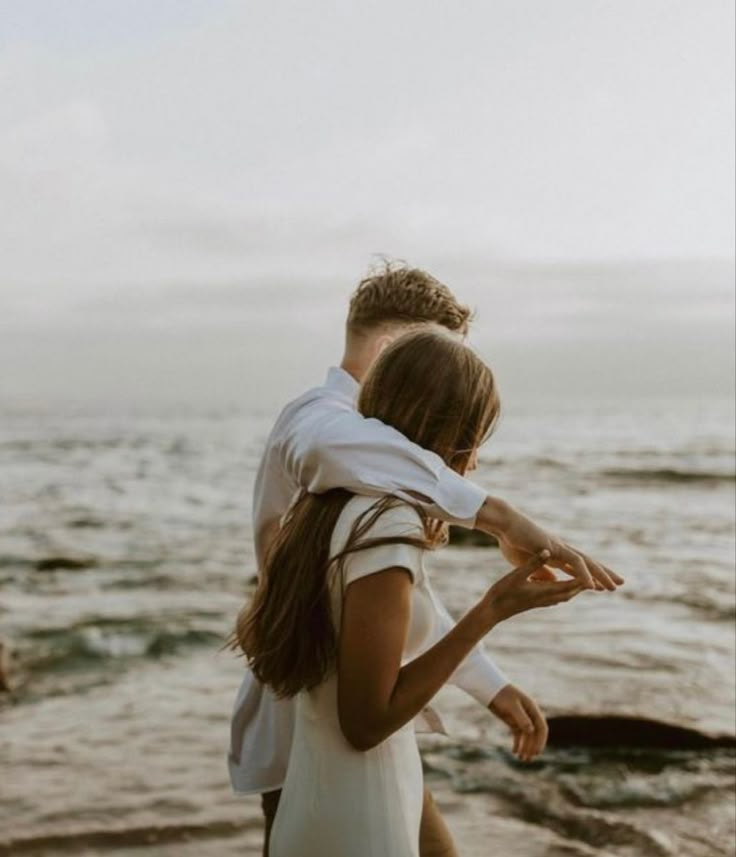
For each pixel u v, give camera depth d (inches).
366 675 77.4
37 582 453.4
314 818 82.6
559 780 186.2
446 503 82.4
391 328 107.6
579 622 342.3
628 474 1246.3
